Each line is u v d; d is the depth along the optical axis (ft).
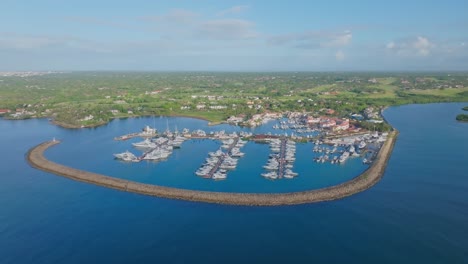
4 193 606.14
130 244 443.32
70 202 566.77
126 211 532.32
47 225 489.67
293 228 481.05
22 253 425.69
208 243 444.55
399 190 606.55
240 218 508.94
